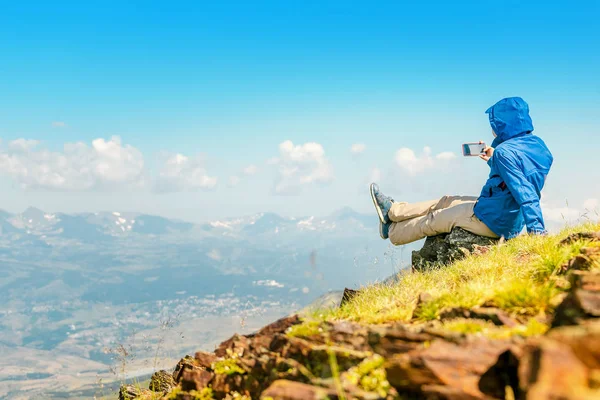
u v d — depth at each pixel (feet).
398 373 4.77
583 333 3.73
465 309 6.61
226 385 6.69
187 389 7.12
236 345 7.41
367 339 5.90
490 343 4.85
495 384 4.42
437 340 4.99
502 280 7.98
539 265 8.30
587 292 5.22
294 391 5.08
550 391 3.39
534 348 3.91
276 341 6.64
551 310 6.36
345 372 5.48
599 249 7.70
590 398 3.22
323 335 6.28
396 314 7.66
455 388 4.43
